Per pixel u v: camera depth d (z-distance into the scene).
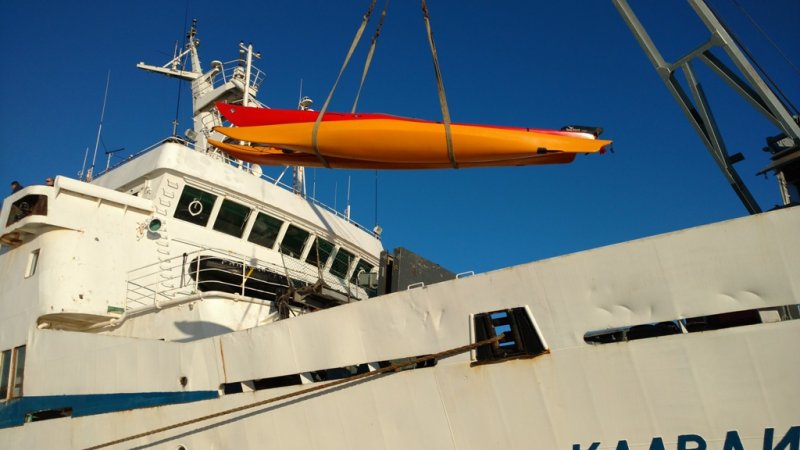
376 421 8.96
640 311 7.43
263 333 10.34
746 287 6.91
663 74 8.70
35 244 14.28
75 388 12.16
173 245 15.15
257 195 16.48
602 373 7.48
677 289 7.23
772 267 6.80
